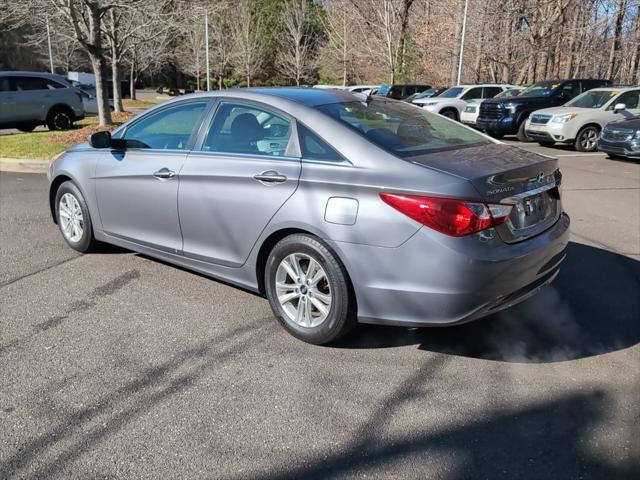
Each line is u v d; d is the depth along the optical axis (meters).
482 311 3.22
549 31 27.27
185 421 2.89
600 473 2.55
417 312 3.23
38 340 3.72
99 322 3.99
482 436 2.79
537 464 2.60
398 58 31.94
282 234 3.73
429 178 3.16
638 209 7.51
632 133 11.11
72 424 2.85
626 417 2.95
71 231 5.49
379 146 3.43
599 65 33.66
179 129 4.43
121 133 4.91
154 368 3.39
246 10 49.94
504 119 16.30
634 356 3.59
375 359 3.53
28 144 12.74
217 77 54.66
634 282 4.86
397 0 30.67
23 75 15.89
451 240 3.08
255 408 3.00
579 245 5.93
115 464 2.57
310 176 3.49
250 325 3.97
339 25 44.00
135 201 4.62
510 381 3.29
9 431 2.79
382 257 3.23
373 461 2.61
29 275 4.89
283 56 52.91
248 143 3.96
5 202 7.79
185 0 17.56
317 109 3.75
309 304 3.64
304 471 2.54
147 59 32.06
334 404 3.04
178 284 4.71
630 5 28.09
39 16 15.41
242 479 2.49
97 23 14.41
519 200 3.34
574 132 13.57
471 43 30.14
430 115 4.46
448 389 3.20
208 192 4.03
